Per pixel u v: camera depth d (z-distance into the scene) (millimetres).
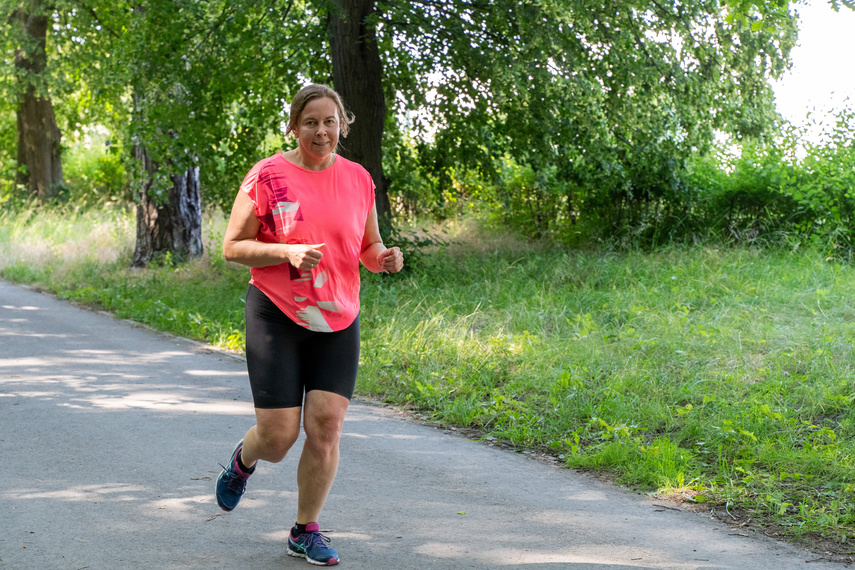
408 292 9961
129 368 7270
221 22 11305
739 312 8031
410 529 3678
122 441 5008
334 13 10445
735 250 11195
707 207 12867
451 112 12773
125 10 15094
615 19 11406
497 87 11508
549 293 9297
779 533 3615
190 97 11445
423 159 13430
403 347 7348
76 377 6855
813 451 4398
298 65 12180
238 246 3061
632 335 7422
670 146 12719
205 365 7457
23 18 20578
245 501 4008
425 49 11984
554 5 10258
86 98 22500
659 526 3721
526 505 4008
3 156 26125
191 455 4738
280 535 3586
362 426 5492
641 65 11609
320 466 3203
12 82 20734
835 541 3510
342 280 3176
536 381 6281
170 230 14070
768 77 12266
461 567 3260
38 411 5711
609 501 4074
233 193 12875
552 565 3275
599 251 12461
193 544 3467
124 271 13625
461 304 9062
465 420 5562
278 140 14055
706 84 11969
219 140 12250
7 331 9117
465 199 16438
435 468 4602
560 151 12922
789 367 6230
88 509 3871
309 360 3191
